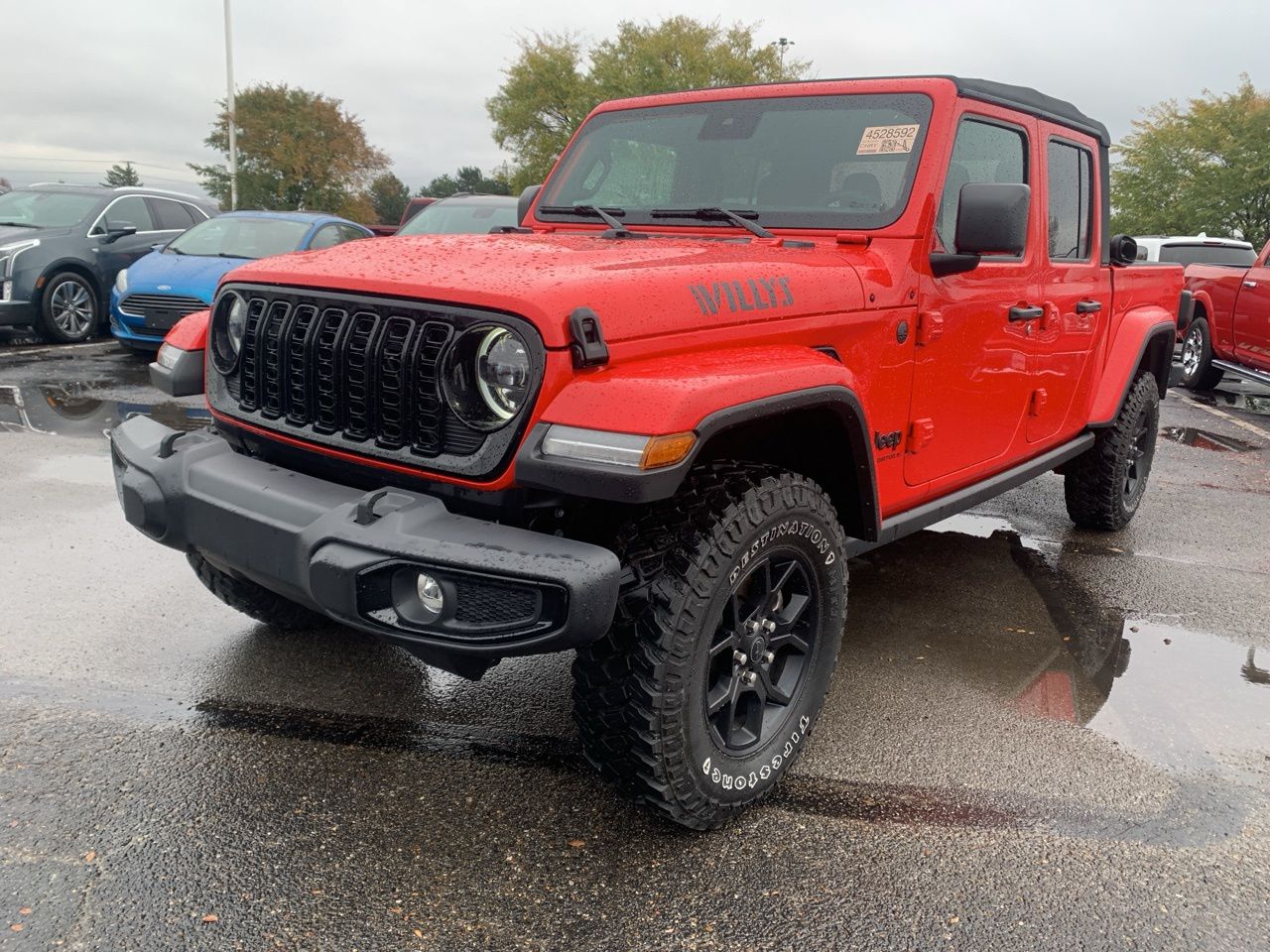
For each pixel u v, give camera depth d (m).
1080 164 4.33
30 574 4.02
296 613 3.56
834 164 3.34
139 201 11.62
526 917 2.19
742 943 2.14
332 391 2.52
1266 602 4.43
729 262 2.71
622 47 45.25
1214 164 39.50
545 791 2.68
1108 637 3.97
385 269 2.51
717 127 3.63
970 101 3.38
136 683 3.18
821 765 2.91
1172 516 5.88
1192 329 11.23
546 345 2.18
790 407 2.43
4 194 11.56
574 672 2.35
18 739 2.80
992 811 2.68
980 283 3.51
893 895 2.31
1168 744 3.11
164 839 2.40
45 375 8.61
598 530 2.53
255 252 9.81
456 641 2.18
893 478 3.28
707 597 2.31
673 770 2.35
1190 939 2.20
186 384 3.03
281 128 36.41
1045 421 4.32
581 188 3.85
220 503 2.55
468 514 2.37
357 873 2.31
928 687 3.45
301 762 2.78
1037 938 2.19
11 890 2.19
